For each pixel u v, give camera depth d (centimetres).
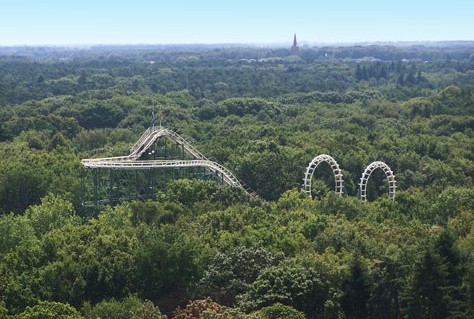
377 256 12688
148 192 18450
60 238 12825
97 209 17675
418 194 18550
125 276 11788
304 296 10681
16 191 18575
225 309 9956
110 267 11781
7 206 18550
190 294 11194
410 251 12200
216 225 14412
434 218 16550
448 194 17300
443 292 10769
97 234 13250
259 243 12406
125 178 18750
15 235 13712
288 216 15638
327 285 10994
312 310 10812
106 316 10544
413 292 10869
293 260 11675
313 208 16950
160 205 15725
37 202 18625
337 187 19875
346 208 16862
